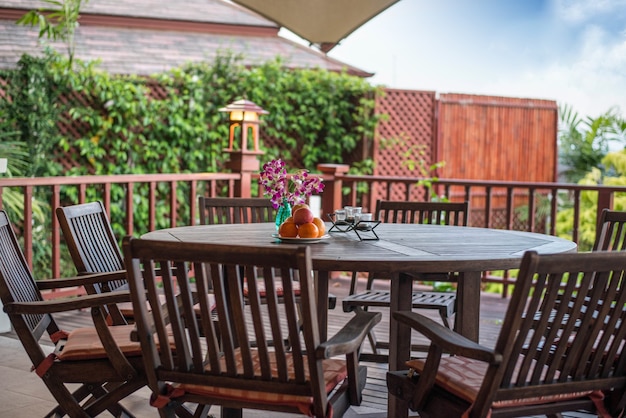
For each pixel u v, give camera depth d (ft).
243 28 34.45
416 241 9.47
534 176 32.27
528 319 6.32
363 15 18.72
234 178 18.79
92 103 23.91
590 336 6.71
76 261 9.43
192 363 6.92
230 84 25.72
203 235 9.80
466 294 9.30
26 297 8.45
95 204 10.43
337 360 7.61
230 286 6.46
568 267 6.21
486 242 9.44
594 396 7.02
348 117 27.37
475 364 7.45
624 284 6.62
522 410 6.75
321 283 10.37
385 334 14.34
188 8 34.01
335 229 10.71
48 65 23.02
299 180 10.07
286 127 26.71
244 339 6.58
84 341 8.01
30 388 11.05
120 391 7.57
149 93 24.99
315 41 19.75
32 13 23.26
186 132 25.09
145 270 6.60
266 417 9.90
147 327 6.77
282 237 9.21
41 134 22.99
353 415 9.88
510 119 31.32
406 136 28.07
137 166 24.70
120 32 31.94
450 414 6.88
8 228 8.81
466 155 30.22
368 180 19.58
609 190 16.29
